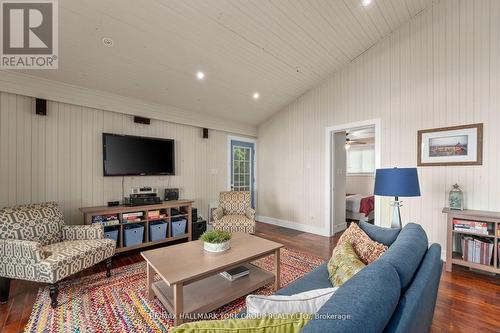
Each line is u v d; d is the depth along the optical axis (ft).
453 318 6.04
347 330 1.99
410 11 10.19
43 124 9.50
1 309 6.32
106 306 6.48
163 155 12.84
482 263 8.25
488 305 6.60
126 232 10.32
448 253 8.79
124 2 7.16
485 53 8.83
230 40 9.46
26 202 9.11
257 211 18.48
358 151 23.80
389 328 2.51
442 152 9.74
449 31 9.61
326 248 11.52
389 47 11.26
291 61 11.59
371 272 2.87
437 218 9.90
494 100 8.64
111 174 10.96
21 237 7.30
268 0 8.18
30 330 5.52
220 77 11.60
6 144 8.71
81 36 7.95
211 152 15.62
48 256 6.83
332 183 13.89
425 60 10.21
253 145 18.28
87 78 9.87
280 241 12.73
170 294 6.34
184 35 8.74
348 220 17.56
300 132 15.28
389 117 11.27
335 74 13.38
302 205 15.14
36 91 9.16
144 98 12.12
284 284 7.75
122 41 8.45
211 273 5.78
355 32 10.64
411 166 10.56
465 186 9.25
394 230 5.86
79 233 8.39
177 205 11.98
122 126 11.69
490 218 7.90
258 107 15.46
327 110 13.80
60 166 9.90
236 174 17.19
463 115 9.28
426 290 3.42
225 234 7.29
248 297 2.88
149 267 6.84
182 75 10.88
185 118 13.94
